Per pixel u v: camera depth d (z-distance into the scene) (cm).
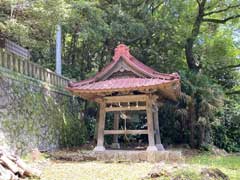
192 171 544
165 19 1406
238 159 1009
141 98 981
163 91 1006
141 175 635
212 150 1328
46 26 816
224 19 1584
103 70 1021
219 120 1534
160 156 891
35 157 860
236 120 1639
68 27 1262
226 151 1511
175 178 526
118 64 1016
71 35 1516
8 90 840
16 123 861
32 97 980
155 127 1102
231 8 1554
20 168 600
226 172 701
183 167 589
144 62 1502
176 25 1442
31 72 998
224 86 1709
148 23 1383
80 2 1140
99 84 988
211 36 1647
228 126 1642
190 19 1512
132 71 1004
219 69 1616
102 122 1009
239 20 1645
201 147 1345
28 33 816
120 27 1276
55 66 1473
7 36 830
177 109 1407
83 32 1145
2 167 567
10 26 714
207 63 1568
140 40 1466
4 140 791
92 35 1175
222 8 1566
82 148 1193
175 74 920
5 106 815
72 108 1345
